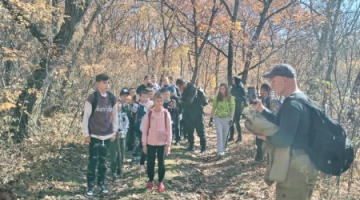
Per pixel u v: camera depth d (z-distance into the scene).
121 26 21.56
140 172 7.16
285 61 9.23
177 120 10.53
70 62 9.53
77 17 9.22
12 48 7.85
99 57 12.15
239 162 8.39
